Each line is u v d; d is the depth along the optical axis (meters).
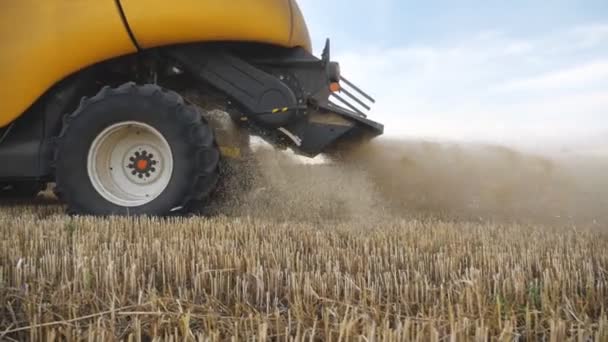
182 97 4.68
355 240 3.09
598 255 2.57
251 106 4.75
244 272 2.29
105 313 1.74
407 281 2.05
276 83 4.73
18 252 2.62
